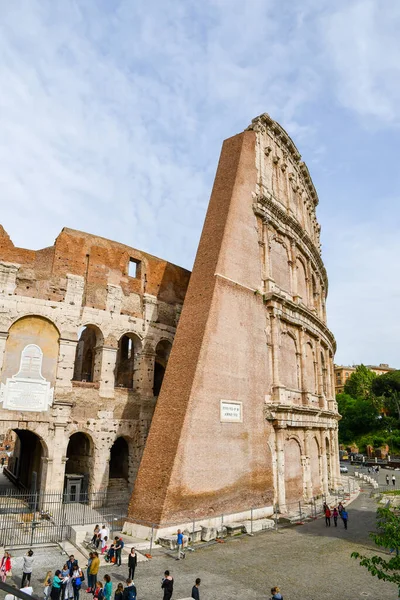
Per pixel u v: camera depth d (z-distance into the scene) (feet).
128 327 146.61
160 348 172.86
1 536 95.96
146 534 96.73
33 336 126.62
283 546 98.37
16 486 166.30
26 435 161.17
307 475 151.12
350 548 97.50
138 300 152.66
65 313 132.26
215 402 116.47
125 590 59.98
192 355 116.57
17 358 122.83
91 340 186.09
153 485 102.53
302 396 163.22
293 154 203.41
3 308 122.21
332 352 238.89
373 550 96.07
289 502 136.98
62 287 133.69
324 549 96.37
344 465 338.95
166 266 165.07
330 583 75.00
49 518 111.24
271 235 162.20
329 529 117.50
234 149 157.48
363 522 127.95
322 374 200.34
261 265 152.05
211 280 127.85
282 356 154.40
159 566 82.17
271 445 133.80
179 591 69.00
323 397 181.98
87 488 131.64
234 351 127.44
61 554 86.89
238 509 115.65
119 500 135.74
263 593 69.36
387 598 68.44
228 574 78.33
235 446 119.75
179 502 100.78
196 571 79.66
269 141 180.96
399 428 383.45
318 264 221.05
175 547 93.15
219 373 119.85
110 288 144.46
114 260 148.36
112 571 78.79
